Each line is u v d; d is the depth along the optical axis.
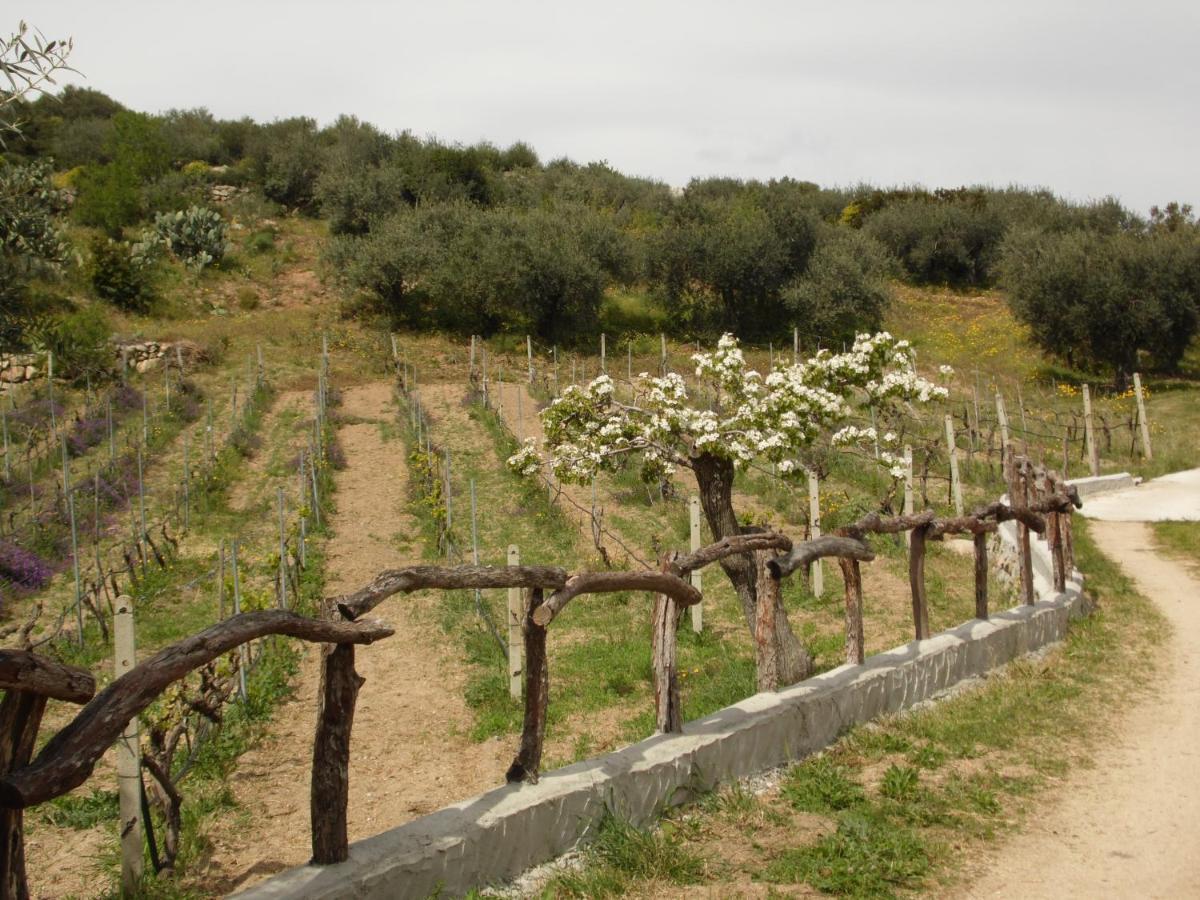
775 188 53.47
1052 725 7.57
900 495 18.97
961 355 36.03
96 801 7.37
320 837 4.38
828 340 36.94
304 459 20.28
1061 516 11.80
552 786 5.27
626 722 9.00
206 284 38.22
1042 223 47.44
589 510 18.84
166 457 21.64
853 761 6.73
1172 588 12.77
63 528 16.50
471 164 50.81
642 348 36.31
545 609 5.37
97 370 26.38
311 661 11.48
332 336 34.28
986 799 6.05
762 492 19.25
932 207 48.03
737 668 10.16
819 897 4.85
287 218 48.31
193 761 8.00
